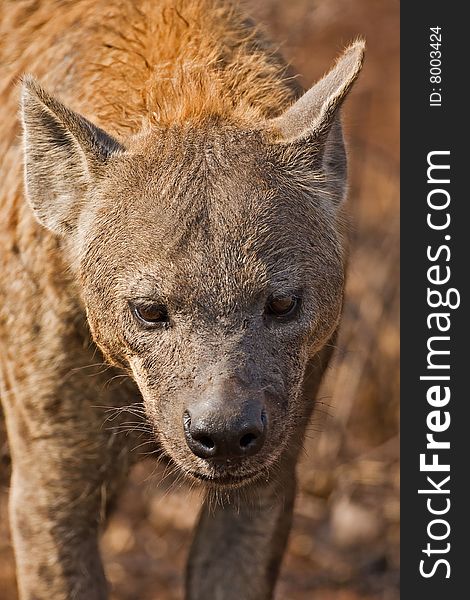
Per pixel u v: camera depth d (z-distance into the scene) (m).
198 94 12.20
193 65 12.53
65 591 13.16
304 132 11.86
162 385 11.27
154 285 11.21
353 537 18.84
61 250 12.33
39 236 12.51
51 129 11.88
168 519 18.97
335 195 12.29
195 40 12.79
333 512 19.14
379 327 20.52
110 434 12.98
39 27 13.62
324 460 19.62
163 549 18.67
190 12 12.99
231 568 13.71
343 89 11.73
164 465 13.84
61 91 13.05
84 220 11.89
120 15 13.16
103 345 11.95
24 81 11.76
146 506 19.14
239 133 11.80
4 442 14.91
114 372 12.66
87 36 13.16
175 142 11.71
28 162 11.92
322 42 20.94
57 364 12.67
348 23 21.42
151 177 11.55
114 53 12.91
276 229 11.34
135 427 12.88
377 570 18.44
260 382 11.02
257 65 12.84
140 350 11.45
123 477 13.51
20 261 12.66
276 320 11.40
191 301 11.14
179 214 11.30
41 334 12.62
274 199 11.45
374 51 22.12
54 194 12.03
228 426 10.65
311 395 13.29
